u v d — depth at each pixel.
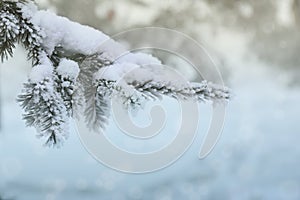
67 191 6.83
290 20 7.61
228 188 7.23
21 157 7.25
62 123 1.61
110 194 6.86
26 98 1.61
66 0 3.92
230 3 6.79
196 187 7.23
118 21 5.96
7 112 7.98
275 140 7.95
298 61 8.66
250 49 8.07
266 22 7.30
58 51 1.66
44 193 6.74
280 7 7.44
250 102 8.84
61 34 1.65
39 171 7.07
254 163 7.63
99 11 5.50
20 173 6.99
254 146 7.82
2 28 1.62
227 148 7.79
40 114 1.61
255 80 9.12
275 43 7.89
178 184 7.22
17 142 7.60
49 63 1.63
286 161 7.63
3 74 7.51
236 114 8.55
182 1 6.38
